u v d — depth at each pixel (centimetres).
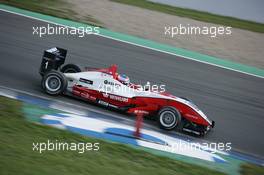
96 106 4794
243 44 7631
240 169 4134
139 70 6009
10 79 4981
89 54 6147
